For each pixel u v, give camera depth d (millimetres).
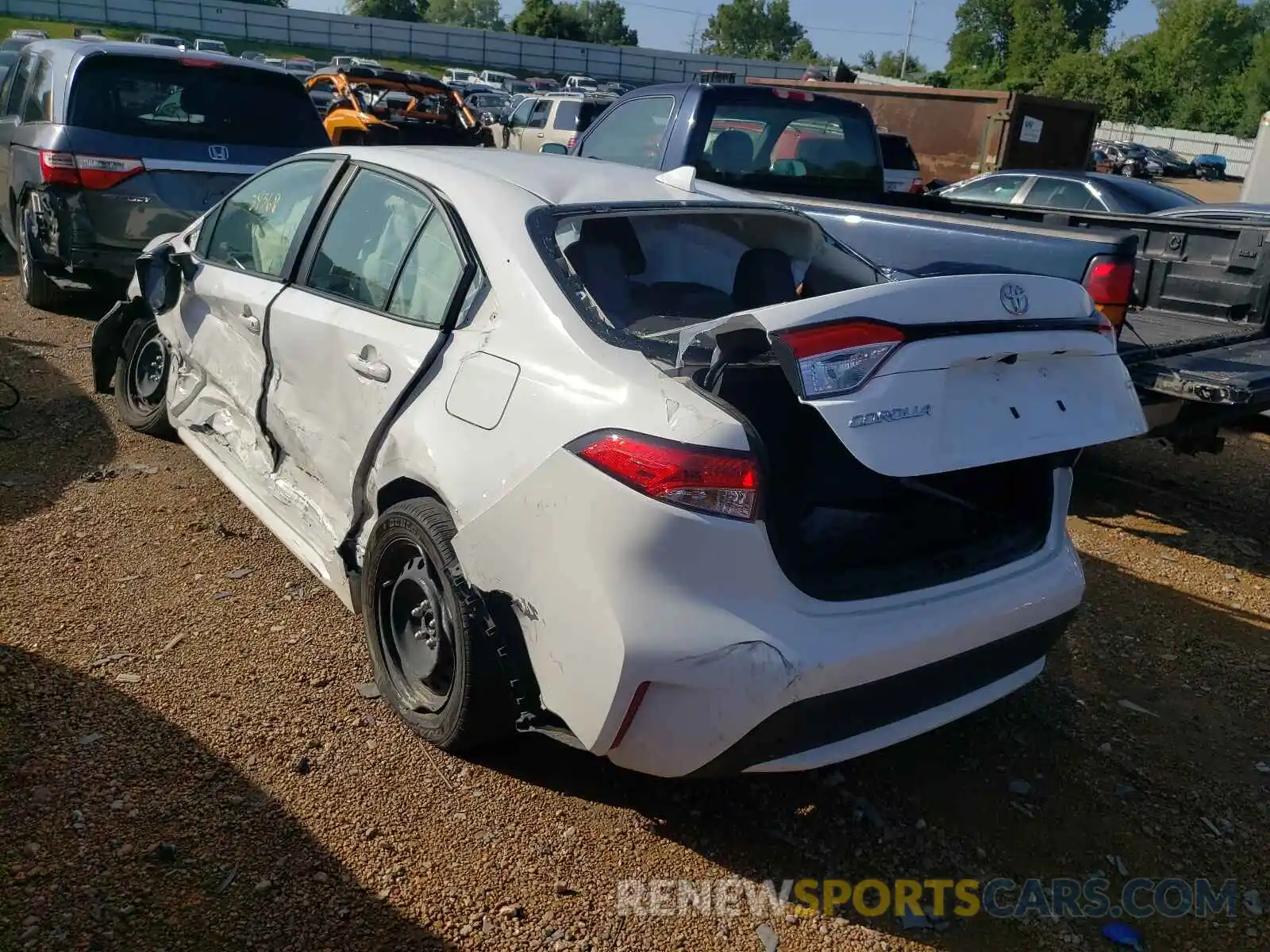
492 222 3158
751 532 2469
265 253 4172
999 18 88938
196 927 2416
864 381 2385
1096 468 6629
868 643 2566
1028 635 2973
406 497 3246
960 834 2977
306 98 7680
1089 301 2963
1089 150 16328
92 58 6785
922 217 5652
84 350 6719
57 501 4551
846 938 2576
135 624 3650
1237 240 6121
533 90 47906
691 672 2439
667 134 6867
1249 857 2967
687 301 3299
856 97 16766
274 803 2838
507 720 2941
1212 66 68688
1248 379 4727
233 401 4230
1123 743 3480
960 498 3188
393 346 3238
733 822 2941
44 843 2613
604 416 2574
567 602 2568
